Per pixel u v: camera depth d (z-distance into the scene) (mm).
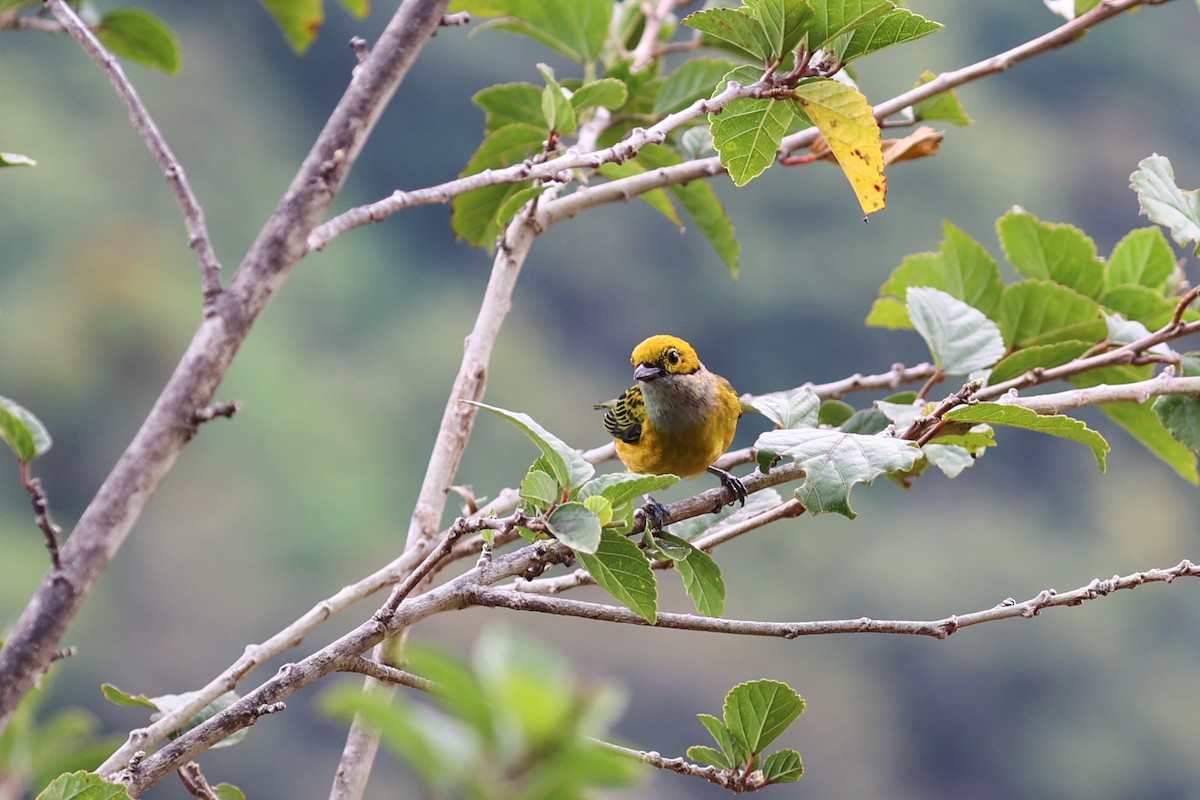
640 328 31312
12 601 21922
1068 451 27578
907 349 31391
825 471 3738
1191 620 25000
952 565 26062
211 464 25703
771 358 31375
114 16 5852
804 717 23984
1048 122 31359
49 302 26844
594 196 5129
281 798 18406
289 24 6777
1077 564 25969
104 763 3412
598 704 1775
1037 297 5520
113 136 31281
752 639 23938
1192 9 31844
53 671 3811
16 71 30984
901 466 3717
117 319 26688
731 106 4004
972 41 31859
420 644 1862
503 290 4902
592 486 3402
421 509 4488
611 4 6125
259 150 33125
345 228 3283
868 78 30094
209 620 23281
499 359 29516
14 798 3650
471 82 33469
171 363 26703
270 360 27875
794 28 3832
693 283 30781
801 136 5445
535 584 4156
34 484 2885
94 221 28906
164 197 30359
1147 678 24859
